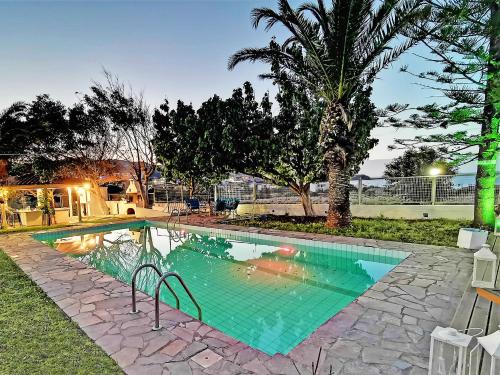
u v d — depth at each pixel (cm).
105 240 1078
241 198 1499
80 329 319
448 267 497
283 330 396
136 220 1381
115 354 267
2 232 1088
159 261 790
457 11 662
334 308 459
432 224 897
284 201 1359
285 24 804
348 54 755
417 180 1033
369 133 1091
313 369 227
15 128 1605
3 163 1608
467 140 777
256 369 239
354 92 860
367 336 284
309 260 739
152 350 273
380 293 391
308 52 827
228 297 509
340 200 884
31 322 338
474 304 333
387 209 1093
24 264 621
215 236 1051
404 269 490
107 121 1847
